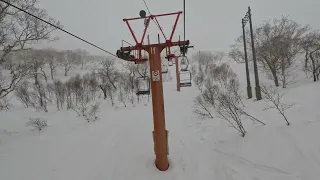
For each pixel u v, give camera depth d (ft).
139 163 21.40
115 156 24.08
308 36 65.62
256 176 15.14
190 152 23.17
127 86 80.94
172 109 49.83
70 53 169.17
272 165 15.65
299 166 14.28
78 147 28.86
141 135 31.65
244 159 17.97
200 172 18.34
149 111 52.34
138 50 18.76
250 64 88.89
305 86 40.37
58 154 26.86
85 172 20.88
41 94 68.49
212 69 96.48
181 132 31.65
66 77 133.28
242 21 48.73
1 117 52.49
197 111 40.34
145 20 17.28
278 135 19.10
